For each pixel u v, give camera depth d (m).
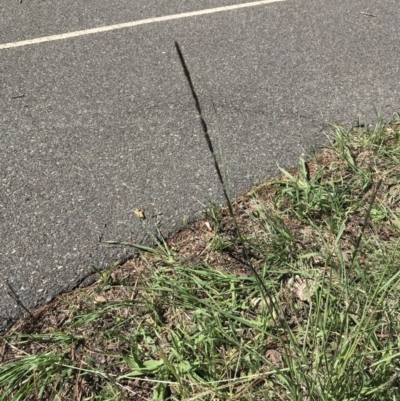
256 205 2.61
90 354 1.99
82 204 2.64
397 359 1.87
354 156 2.88
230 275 2.22
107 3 4.43
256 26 4.21
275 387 1.85
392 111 3.32
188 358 1.96
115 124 3.16
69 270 2.32
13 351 2.00
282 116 3.25
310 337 1.99
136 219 2.57
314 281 2.21
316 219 2.51
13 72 3.57
